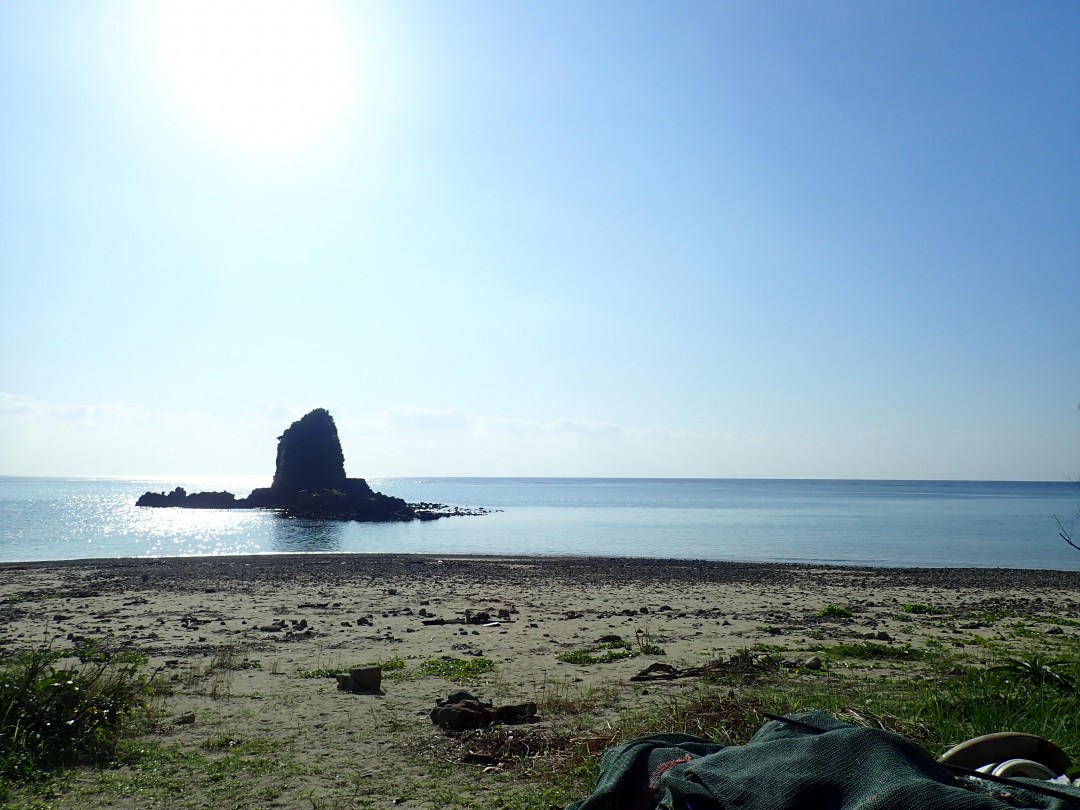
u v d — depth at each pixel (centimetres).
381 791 677
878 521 7769
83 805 637
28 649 1441
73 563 3519
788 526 7006
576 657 1389
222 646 1509
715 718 842
